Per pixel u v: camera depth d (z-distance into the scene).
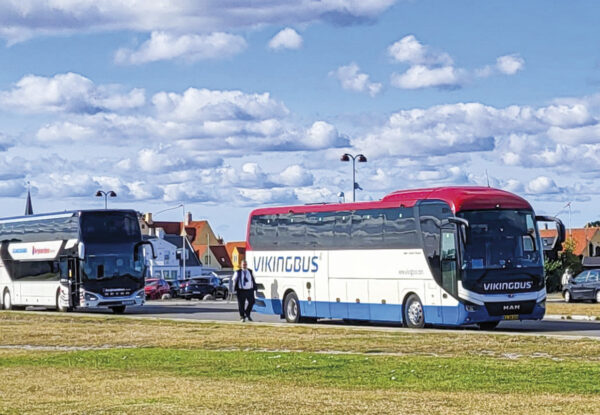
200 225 177.00
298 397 17.00
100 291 49.34
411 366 21.48
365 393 17.48
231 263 169.62
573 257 76.50
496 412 15.11
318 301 38.88
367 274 36.56
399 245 35.16
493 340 27.59
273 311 41.34
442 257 33.28
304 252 39.66
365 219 36.81
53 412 15.82
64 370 22.48
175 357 24.77
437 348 25.92
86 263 49.34
